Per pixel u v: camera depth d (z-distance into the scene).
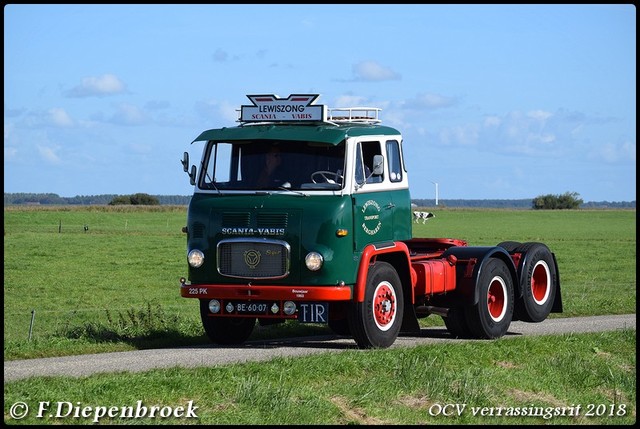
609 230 97.19
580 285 40.53
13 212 103.94
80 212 108.50
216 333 18.11
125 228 87.94
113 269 49.06
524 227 102.56
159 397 12.23
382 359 14.73
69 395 11.99
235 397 12.50
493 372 15.27
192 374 13.14
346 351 15.38
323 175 16.86
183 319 21.62
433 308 18.95
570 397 15.09
